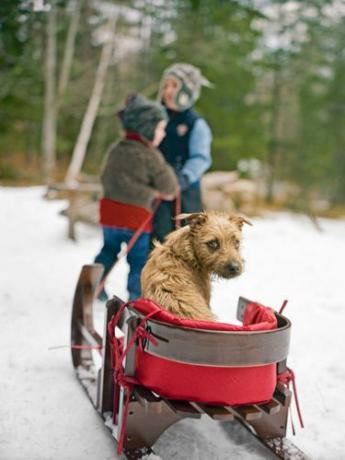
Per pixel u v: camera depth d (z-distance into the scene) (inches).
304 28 676.1
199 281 125.1
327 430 129.3
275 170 756.6
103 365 125.1
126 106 208.5
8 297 229.0
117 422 121.8
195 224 124.8
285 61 689.6
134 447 108.4
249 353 99.7
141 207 201.8
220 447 118.5
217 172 641.6
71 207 359.9
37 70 551.2
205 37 577.3
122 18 661.3
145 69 688.4
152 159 200.2
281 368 115.2
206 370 99.7
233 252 121.4
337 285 290.4
